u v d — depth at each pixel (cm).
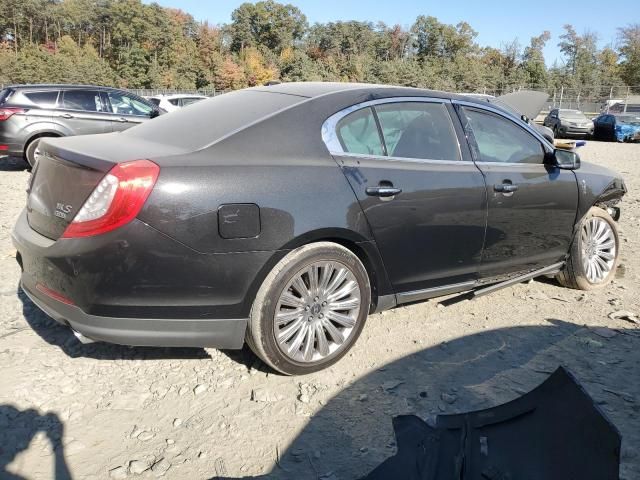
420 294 361
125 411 279
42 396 288
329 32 9794
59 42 8125
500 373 320
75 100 1020
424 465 205
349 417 277
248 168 285
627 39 6912
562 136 2705
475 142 386
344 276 316
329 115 325
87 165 270
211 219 270
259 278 286
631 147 2225
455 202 355
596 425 184
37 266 287
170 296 270
